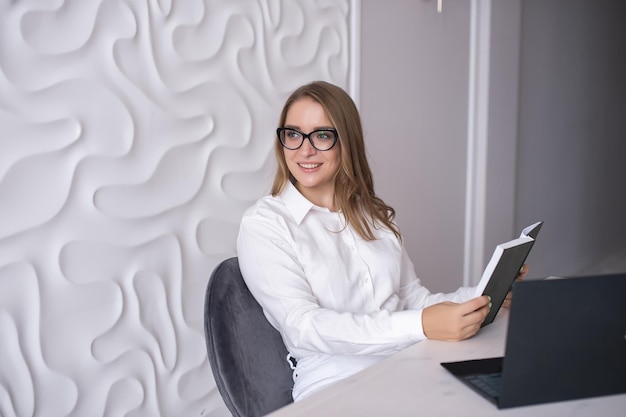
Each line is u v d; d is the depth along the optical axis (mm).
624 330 839
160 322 1807
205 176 1897
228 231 1988
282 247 1385
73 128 1560
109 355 1679
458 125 3115
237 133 1987
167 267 1815
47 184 1522
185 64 1821
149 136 1732
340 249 1467
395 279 1524
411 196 2848
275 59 2113
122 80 1660
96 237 1630
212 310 1310
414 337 1158
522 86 3604
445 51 2971
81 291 1607
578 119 4309
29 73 1482
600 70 4566
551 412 792
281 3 2117
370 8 2506
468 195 3230
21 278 1498
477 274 3311
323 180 1481
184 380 1882
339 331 1203
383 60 2604
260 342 1366
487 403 822
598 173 4676
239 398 1263
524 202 3750
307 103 1449
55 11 1519
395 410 801
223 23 1921
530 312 791
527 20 3566
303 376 1354
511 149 3420
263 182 2090
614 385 848
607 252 4922
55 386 1570
